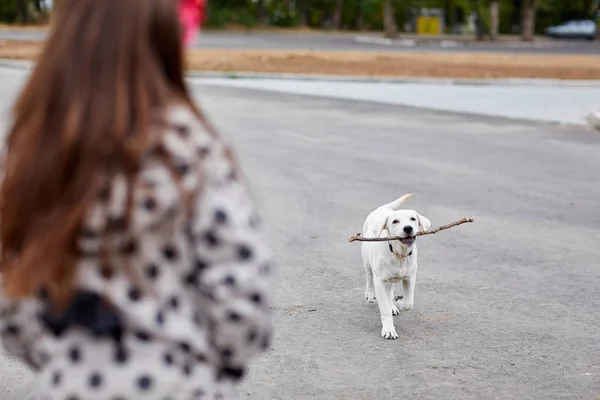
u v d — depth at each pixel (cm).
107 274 190
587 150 1543
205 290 192
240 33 7494
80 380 191
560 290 732
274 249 845
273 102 2231
